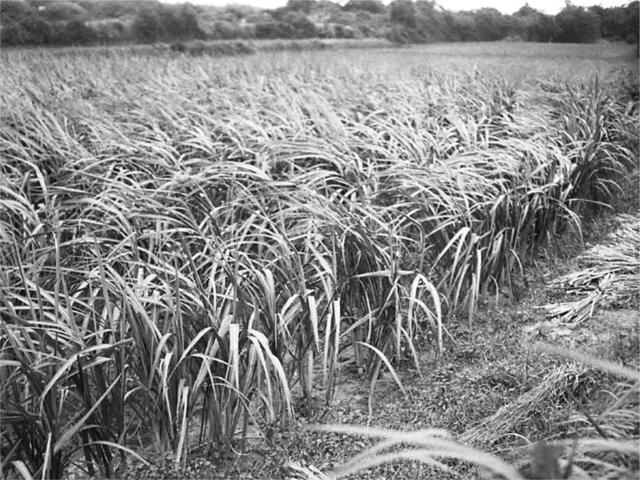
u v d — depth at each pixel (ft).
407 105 30.76
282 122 29.19
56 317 12.13
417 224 17.16
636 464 8.86
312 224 16.37
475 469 11.32
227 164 19.77
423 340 16.97
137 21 56.49
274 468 12.34
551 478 6.97
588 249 21.94
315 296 15.76
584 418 10.95
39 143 27.17
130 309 12.38
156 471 11.95
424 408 13.82
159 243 15.51
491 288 19.71
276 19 59.82
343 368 16.42
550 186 21.42
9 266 14.70
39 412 11.63
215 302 13.37
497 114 31.71
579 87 35.76
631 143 30.71
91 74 42.93
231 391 12.91
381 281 15.66
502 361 15.17
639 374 8.13
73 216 19.31
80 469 12.89
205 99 35.04
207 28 58.29
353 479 11.75
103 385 12.19
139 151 23.57
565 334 16.31
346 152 23.85
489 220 19.07
